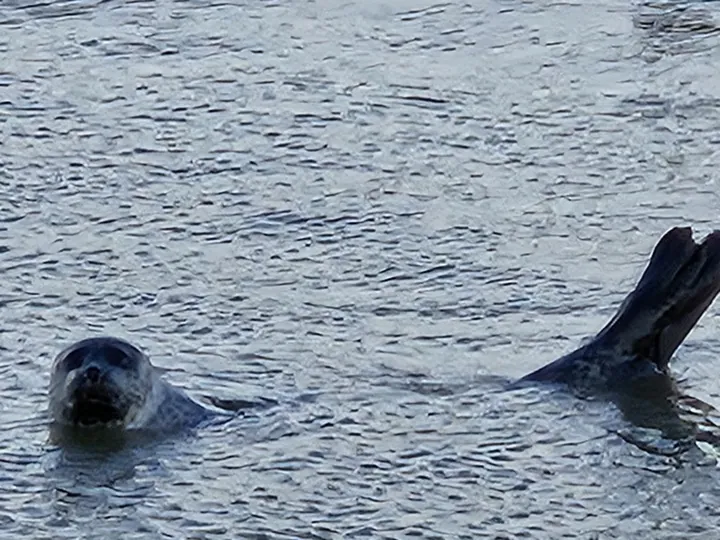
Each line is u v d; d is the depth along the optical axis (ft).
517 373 87.35
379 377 87.10
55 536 74.79
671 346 86.53
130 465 79.97
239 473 79.36
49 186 106.93
